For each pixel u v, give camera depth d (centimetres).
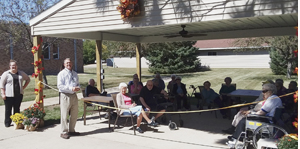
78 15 651
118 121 737
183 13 530
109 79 2162
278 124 478
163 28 818
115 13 606
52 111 888
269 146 425
